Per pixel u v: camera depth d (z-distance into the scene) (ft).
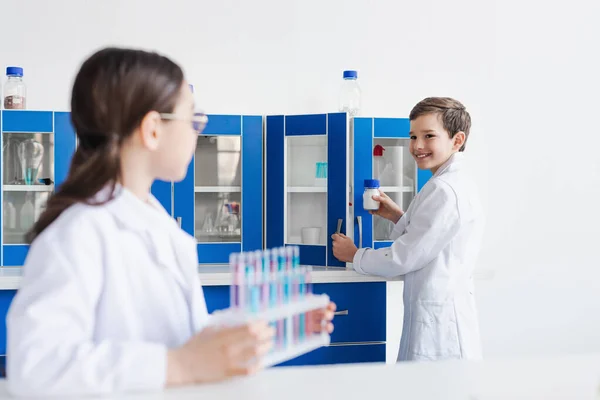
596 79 10.68
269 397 2.90
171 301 3.34
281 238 8.66
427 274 7.35
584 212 10.74
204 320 3.57
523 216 10.56
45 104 9.02
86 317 2.89
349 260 8.08
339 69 9.84
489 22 10.32
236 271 3.37
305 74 9.73
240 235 8.70
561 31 10.55
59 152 8.17
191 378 2.92
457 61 10.23
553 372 3.42
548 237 10.66
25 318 2.75
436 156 7.66
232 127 8.57
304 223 8.68
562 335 10.76
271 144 8.68
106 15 9.14
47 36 8.99
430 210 7.26
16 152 8.15
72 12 9.04
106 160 3.13
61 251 2.87
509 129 10.45
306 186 8.70
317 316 3.66
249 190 8.66
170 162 3.34
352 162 8.50
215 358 2.93
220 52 9.49
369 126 8.51
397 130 8.61
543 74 10.52
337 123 8.38
